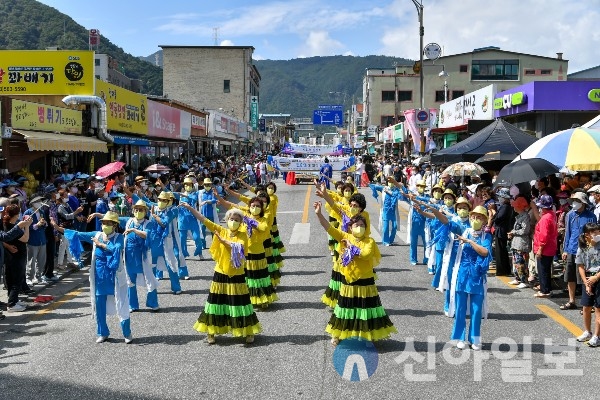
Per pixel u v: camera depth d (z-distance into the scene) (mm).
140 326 8594
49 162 17938
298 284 11148
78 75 19375
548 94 21406
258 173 36688
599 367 6859
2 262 9281
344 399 5961
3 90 19484
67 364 7020
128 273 9250
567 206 11969
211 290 7738
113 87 20984
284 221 20641
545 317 8953
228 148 52594
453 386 6293
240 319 7594
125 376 6621
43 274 11508
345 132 128125
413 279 11641
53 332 8344
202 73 64625
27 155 15883
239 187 34031
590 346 7578
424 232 13055
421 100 28438
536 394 6090
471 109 28609
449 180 17156
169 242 10648
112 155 22453
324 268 12664
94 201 14344
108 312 7863
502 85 59969
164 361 7098
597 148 11117
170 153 31938
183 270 11688
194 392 6156
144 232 9031
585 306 7734
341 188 13344
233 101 64875
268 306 9594
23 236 9406
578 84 21297
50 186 12258
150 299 9344
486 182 13703
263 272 9367
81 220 12906
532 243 10984
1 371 6812
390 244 15812
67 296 10492
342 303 7492
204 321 7707
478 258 7426
